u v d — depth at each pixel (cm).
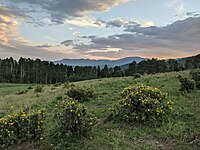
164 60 6381
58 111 667
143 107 675
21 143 566
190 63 5422
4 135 557
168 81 1438
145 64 6712
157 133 580
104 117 758
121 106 736
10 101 1596
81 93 1100
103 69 8650
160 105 697
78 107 611
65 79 8712
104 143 541
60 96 1233
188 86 1048
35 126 582
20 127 573
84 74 9369
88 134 590
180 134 554
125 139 557
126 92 803
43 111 653
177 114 698
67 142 545
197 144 493
